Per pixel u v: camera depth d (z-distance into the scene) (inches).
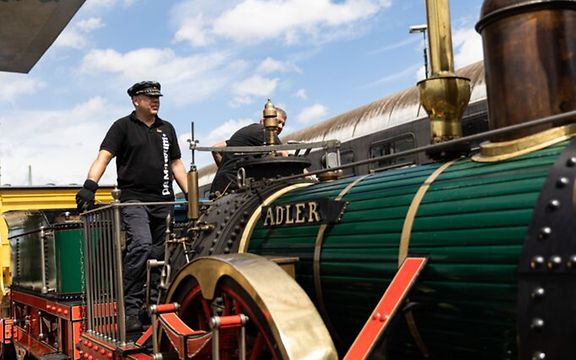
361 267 86.8
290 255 101.4
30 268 237.8
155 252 165.9
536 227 64.6
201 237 126.3
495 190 72.7
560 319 60.1
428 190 83.0
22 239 250.8
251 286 87.9
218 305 99.0
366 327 76.2
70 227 198.5
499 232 68.8
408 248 80.0
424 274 77.0
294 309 85.0
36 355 228.4
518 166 73.7
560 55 80.9
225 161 168.7
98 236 153.1
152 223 170.1
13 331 267.0
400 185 89.4
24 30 230.5
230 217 120.3
